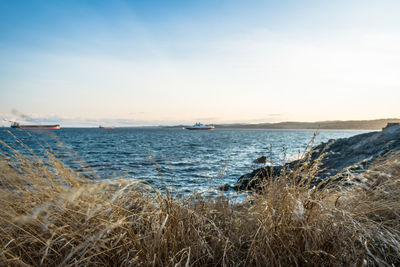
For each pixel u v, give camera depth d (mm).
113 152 26172
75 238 1972
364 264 2119
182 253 2143
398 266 2264
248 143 47094
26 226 2074
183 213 2633
